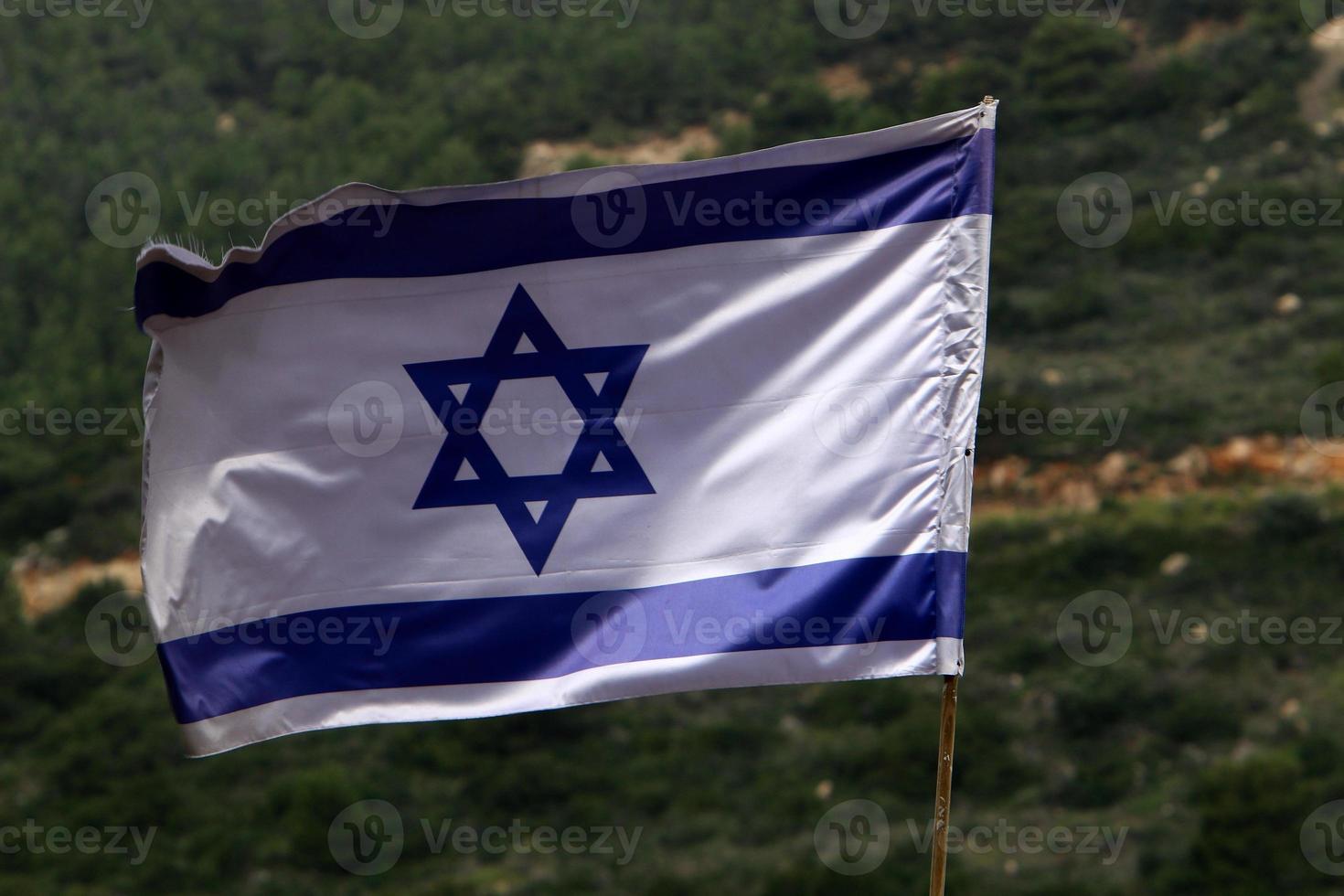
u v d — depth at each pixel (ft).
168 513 27.48
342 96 187.21
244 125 185.16
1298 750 95.30
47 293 158.20
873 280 25.80
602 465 26.30
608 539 26.16
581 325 26.48
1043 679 107.96
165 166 172.14
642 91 185.06
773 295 26.00
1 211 166.20
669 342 26.20
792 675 25.31
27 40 198.39
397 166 174.40
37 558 134.72
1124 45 178.81
